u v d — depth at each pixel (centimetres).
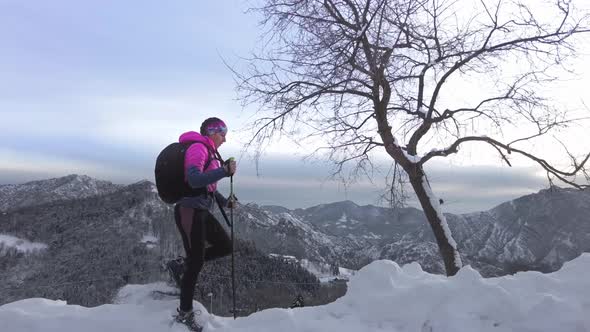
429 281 336
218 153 351
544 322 277
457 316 295
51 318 331
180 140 341
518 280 327
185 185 328
